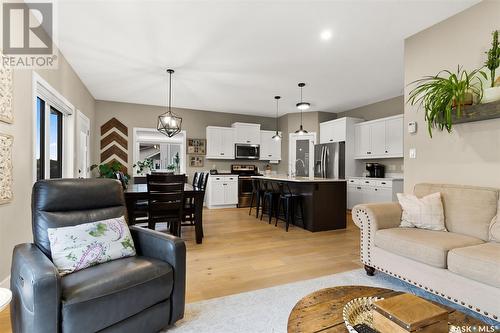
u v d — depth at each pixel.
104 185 2.09
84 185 1.98
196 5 2.56
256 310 1.98
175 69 4.16
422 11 2.67
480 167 2.52
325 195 4.50
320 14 2.71
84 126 4.98
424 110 2.99
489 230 2.14
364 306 1.25
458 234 2.29
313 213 4.39
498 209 2.17
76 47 3.42
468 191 2.40
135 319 1.54
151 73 4.35
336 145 6.39
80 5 2.56
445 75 2.83
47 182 1.84
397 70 4.21
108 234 1.83
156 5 2.56
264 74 4.39
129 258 1.80
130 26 2.93
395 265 2.32
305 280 2.50
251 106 6.69
